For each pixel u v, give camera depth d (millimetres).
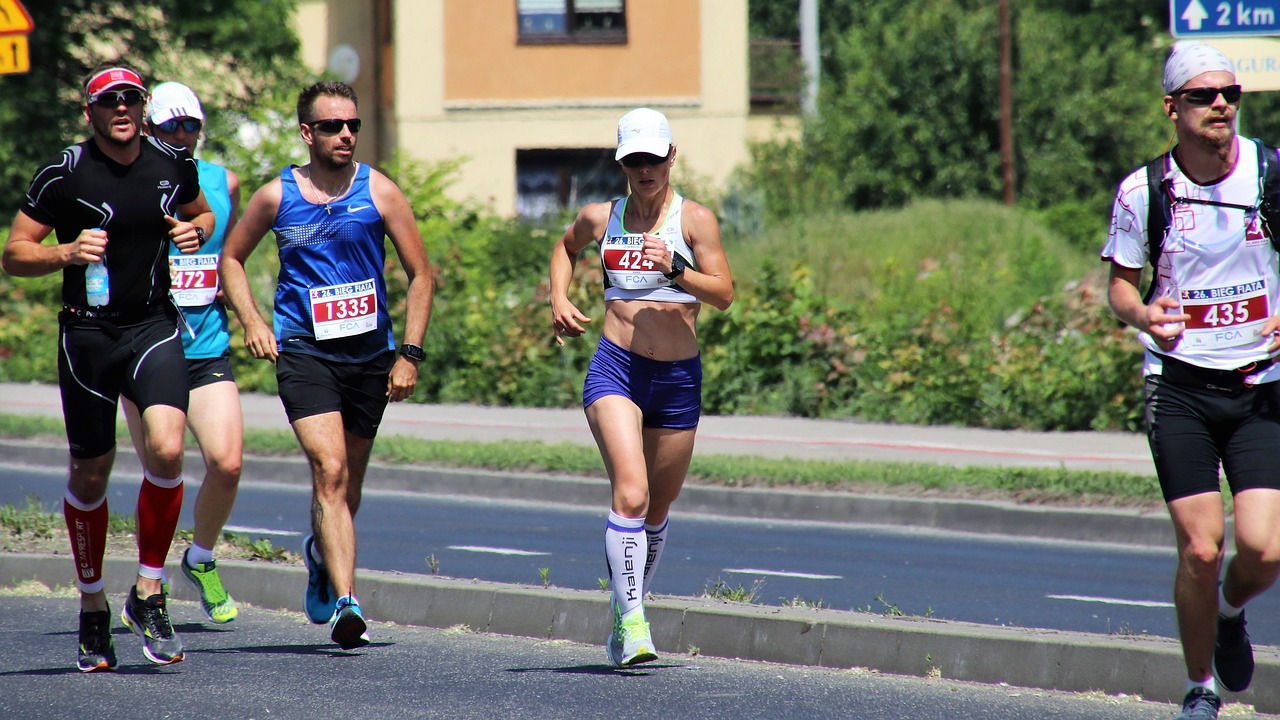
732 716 20641
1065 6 164625
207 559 26938
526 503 48719
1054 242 91875
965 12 123875
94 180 22297
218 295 27312
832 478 47125
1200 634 19047
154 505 23031
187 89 28672
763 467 48562
